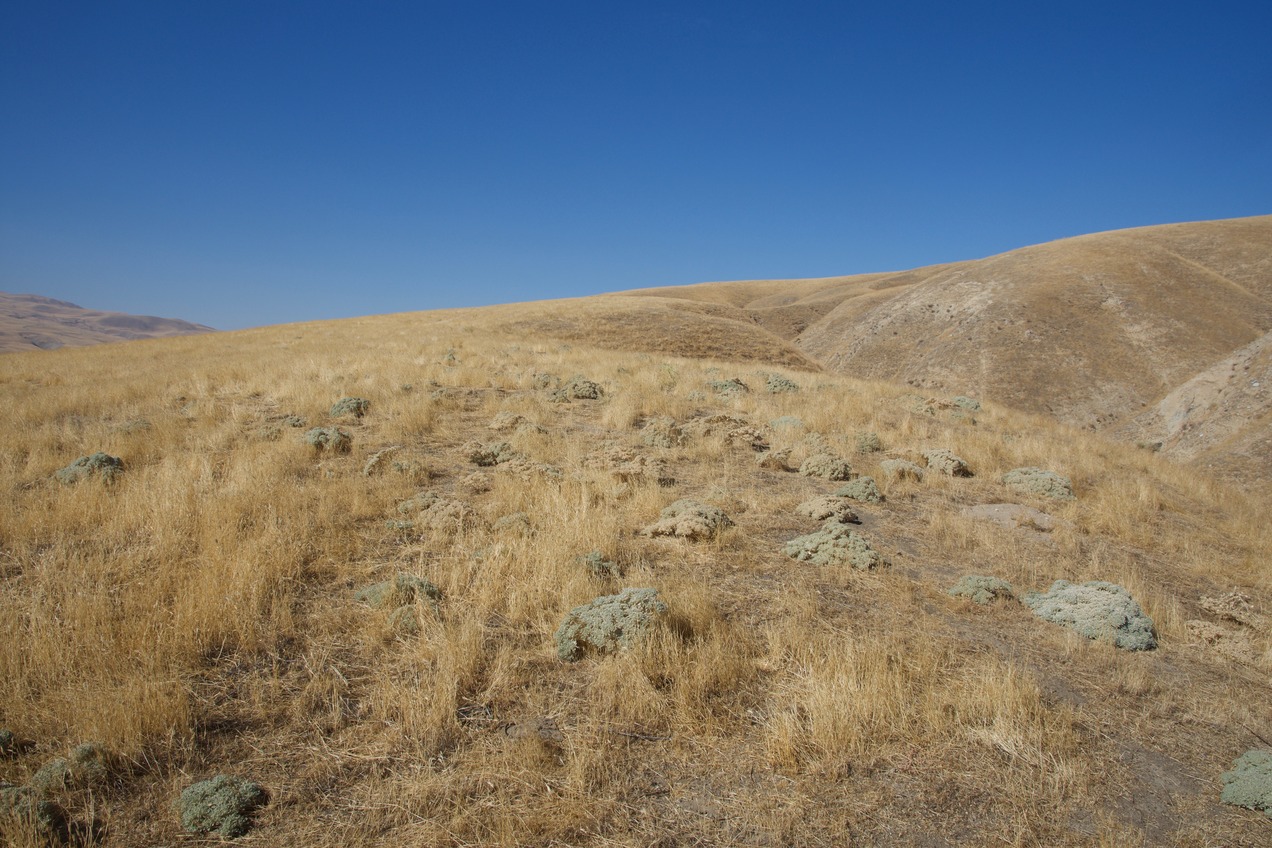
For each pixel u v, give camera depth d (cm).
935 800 324
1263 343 2642
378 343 2733
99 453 765
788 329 9231
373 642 426
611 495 744
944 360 5875
